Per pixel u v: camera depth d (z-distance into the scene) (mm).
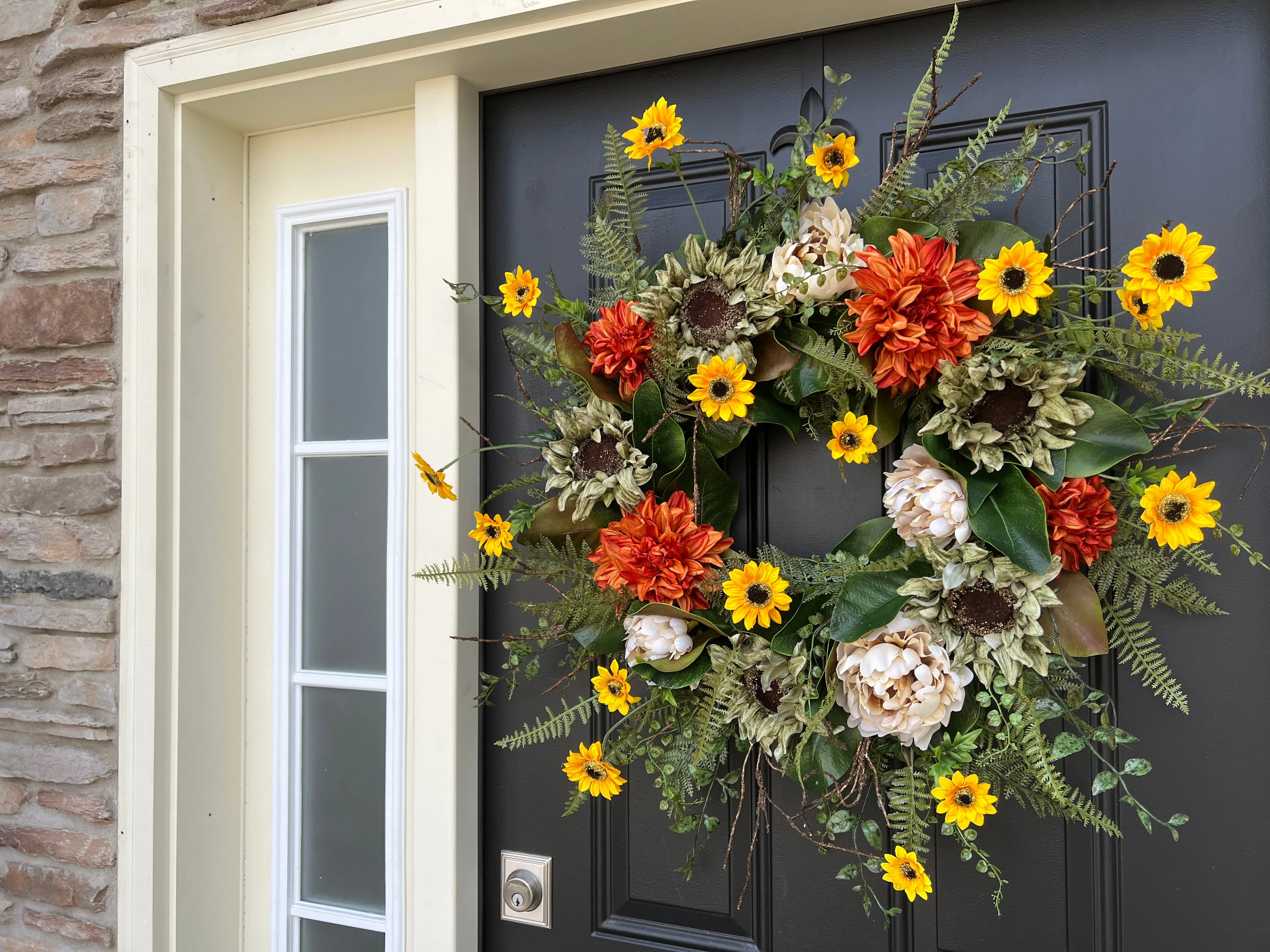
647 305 922
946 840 997
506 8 1026
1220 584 909
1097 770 942
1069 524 808
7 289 1271
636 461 933
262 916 1300
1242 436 901
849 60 1050
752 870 1070
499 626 1179
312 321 1309
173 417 1218
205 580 1254
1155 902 921
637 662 927
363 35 1094
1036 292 774
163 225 1207
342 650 1289
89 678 1226
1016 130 986
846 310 886
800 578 930
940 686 814
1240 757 898
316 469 1303
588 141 1160
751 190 1083
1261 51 906
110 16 1229
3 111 1275
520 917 1157
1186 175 927
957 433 827
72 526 1235
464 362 1144
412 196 1239
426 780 1122
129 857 1187
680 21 1021
